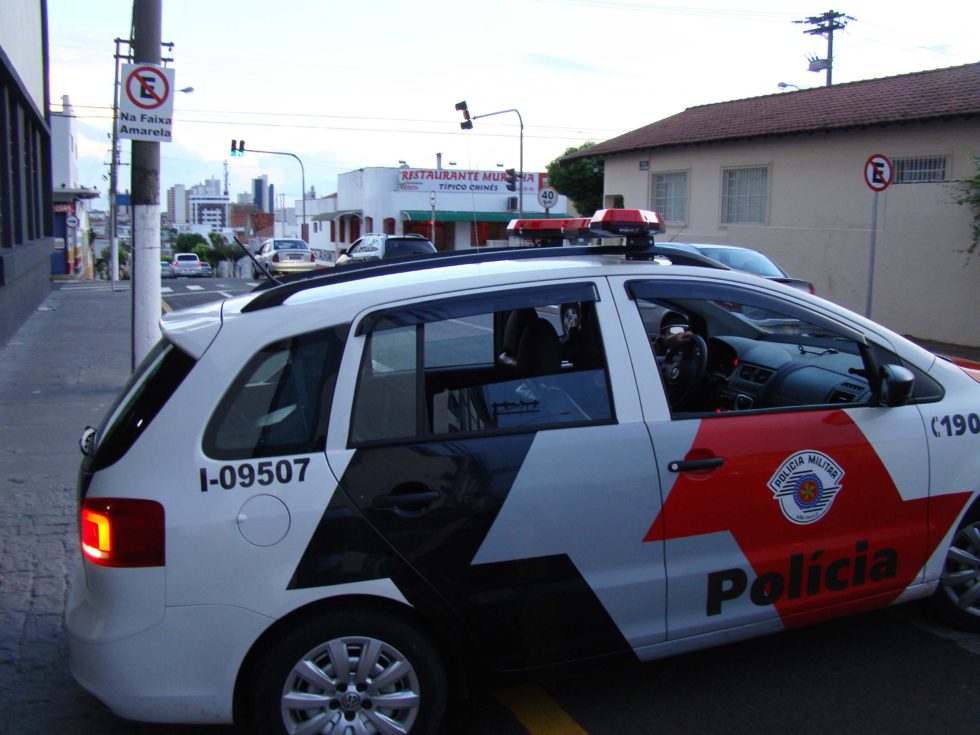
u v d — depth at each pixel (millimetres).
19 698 3889
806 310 3926
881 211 17922
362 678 3213
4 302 13461
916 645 4234
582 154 27219
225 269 51188
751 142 21516
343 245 56094
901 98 19297
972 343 16250
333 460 3182
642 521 3471
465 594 3271
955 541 4160
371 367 3305
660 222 3932
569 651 3432
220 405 3148
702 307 4957
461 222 47812
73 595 3381
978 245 15945
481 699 3848
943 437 4027
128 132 8469
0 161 14859
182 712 3094
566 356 3678
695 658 4160
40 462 7352
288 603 3104
